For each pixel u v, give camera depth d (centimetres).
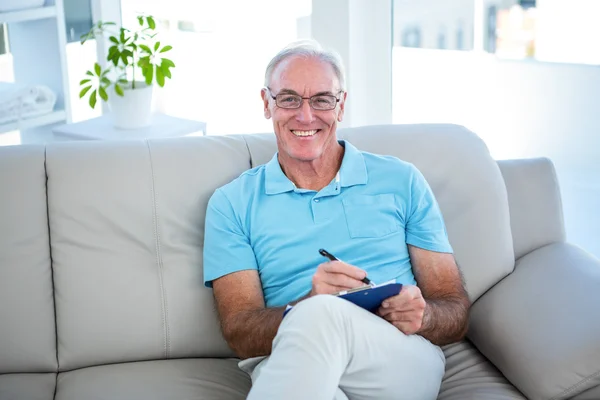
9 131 346
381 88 349
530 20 318
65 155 230
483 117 337
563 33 314
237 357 229
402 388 196
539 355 200
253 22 382
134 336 222
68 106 371
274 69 223
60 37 362
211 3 387
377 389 194
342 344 186
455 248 234
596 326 196
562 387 194
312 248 223
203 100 406
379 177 230
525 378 201
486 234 234
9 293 218
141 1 397
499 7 322
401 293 197
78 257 222
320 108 220
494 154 339
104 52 393
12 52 370
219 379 214
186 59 402
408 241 228
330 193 226
